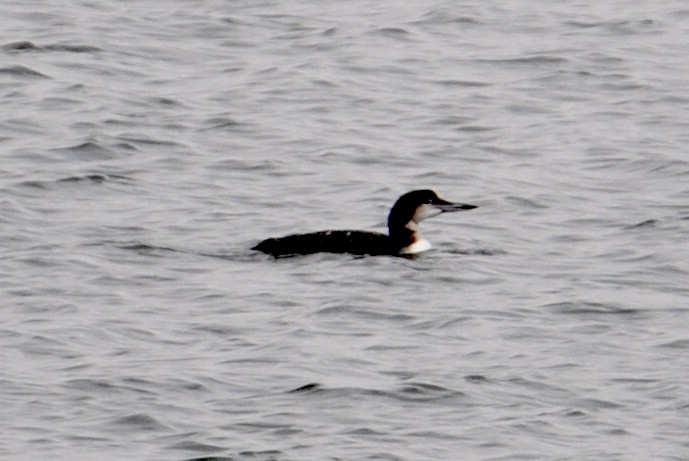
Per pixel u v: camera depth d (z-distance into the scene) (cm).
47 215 2002
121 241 1892
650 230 1959
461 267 1808
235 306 1675
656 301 1700
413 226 1869
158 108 2434
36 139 2288
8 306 1669
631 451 1331
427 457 1315
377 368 1505
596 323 1633
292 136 2339
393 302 1692
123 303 1686
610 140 2342
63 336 1580
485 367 1510
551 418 1396
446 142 2331
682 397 1437
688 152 2278
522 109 2478
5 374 1477
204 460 1305
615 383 1474
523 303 1694
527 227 1986
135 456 1312
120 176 2158
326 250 1841
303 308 1669
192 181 2155
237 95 2506
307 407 1411
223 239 1922
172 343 1568
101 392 1437
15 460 1300
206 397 1431
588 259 1855
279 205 2069
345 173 2197
